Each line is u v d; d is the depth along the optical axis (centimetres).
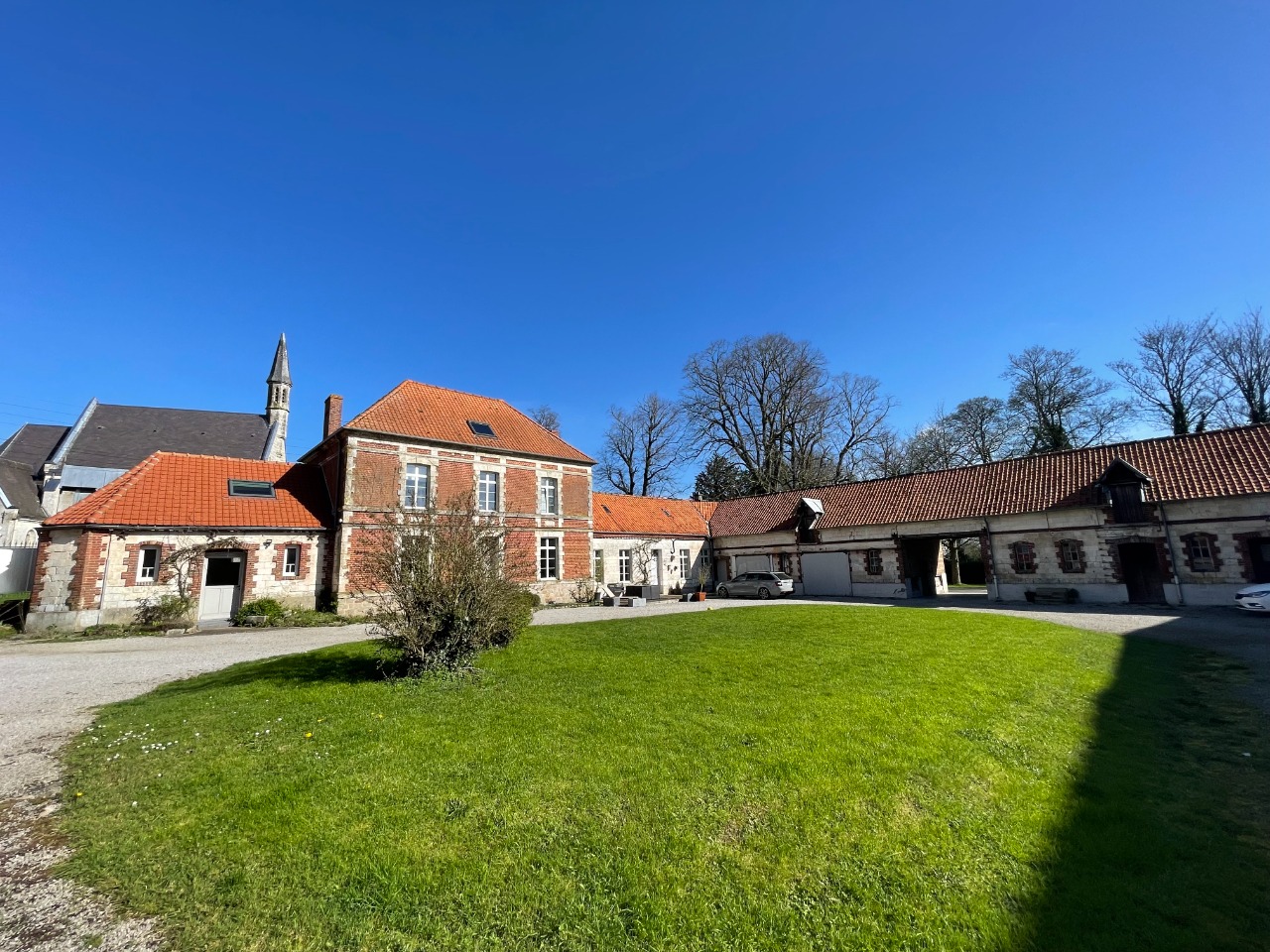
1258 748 638
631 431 5178
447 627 923
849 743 576
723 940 317
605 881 362
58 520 1848
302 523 2188
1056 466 2509
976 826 443
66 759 581
